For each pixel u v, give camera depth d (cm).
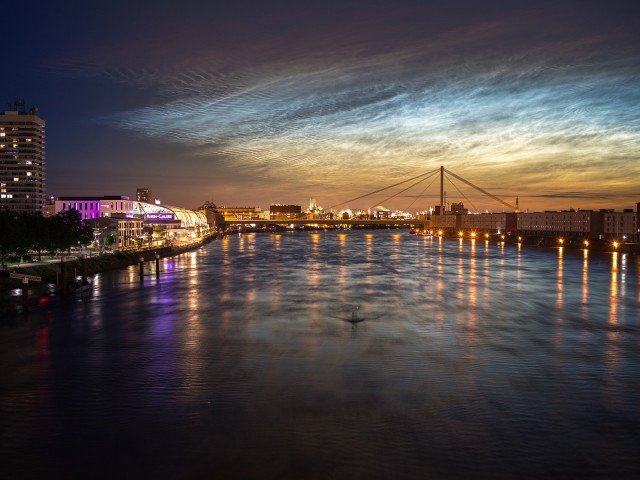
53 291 7856
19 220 9481
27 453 2612
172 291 8125
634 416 2989
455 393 3334
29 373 3797
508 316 5975
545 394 3325
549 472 2412
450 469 2433
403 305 6750
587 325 5478
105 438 2752
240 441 2698
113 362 4059
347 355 4231
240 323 5553
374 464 2470
